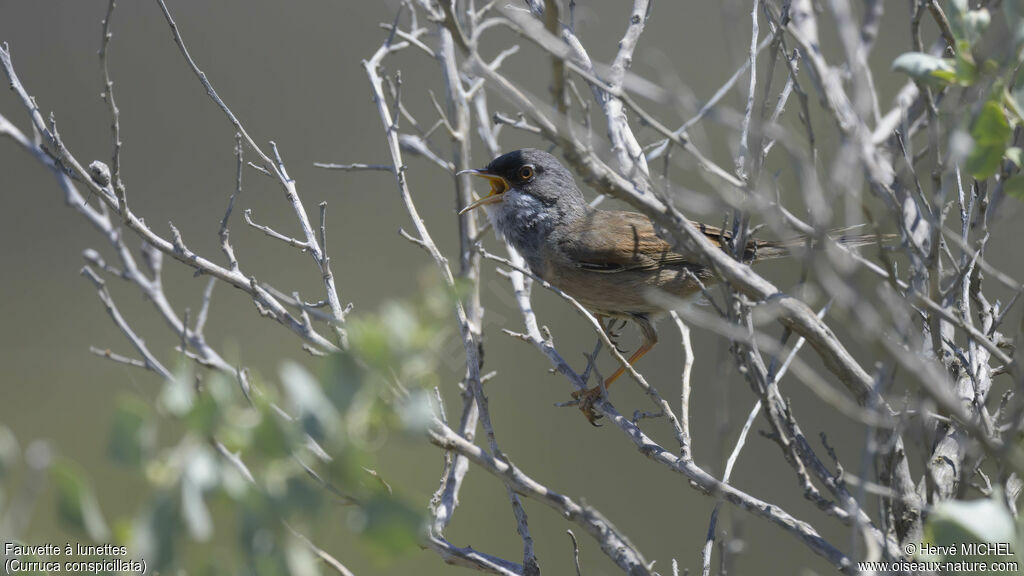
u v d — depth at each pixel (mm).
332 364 4477
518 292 10180
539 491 6910
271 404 4652
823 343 6934
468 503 18906
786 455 6609
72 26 24312
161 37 24547
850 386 6965
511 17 5961
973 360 7547
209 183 23406
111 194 8453
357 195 23547
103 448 4469
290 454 4441
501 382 21156
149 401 5027
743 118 7258
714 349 19344
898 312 5688
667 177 6598
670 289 11570
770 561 16203
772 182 7031
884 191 6367
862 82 5793
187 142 23703
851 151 5652
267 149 23719
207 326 20938
